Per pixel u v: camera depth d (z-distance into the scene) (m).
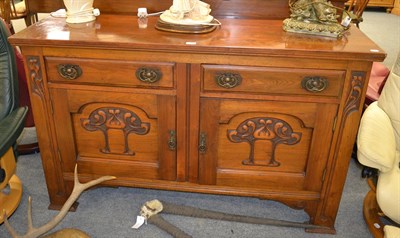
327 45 1.27
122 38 1.31
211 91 1.35
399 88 1.49
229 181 1.55
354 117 1.34
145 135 1.49
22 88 1.83
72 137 1.51
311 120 1.37
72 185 1.62
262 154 1.48
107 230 1.56
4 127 1.39
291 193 1.54
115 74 1.35
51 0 1.75
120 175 1.59
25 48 1.33
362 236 1.57
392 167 1.36
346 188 1.88
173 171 1.55
